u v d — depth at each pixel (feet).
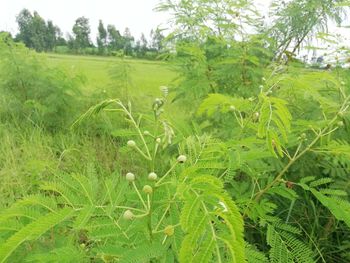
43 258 5.52
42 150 16.34
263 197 9.41
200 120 13.99
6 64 21.12
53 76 21.25
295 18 16.38
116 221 5.37
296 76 9.66
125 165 16.01
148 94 26.71
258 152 6.72
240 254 3.03
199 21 15.25
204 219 3.33
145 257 4.55
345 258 10.02
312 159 10.09
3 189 12.62
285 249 6.97
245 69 13.42
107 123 19.13
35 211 4.90
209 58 15.39
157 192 5.17
